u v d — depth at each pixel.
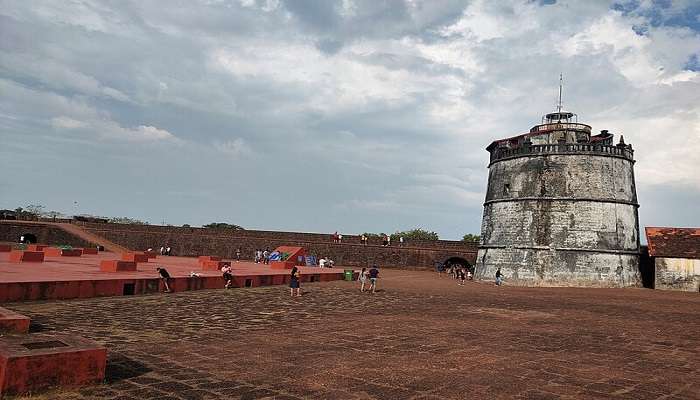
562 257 32.78
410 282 30.89
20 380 5.23
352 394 6.17
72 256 31.73
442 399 6.06
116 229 50.97
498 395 6.31
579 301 21.50
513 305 18.78
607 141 34.03
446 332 11.51
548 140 35.84
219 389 6.16
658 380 7.40
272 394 6.05
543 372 7.68
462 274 31.94
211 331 10.66
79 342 6.12
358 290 23.55
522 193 34.91
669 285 31.36
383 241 48.28
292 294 20.19
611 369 8.05
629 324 14.08
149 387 6.09
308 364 7.75
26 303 13.73
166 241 50.09
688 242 32.25
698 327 13.80
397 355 8.64
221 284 21.61
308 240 48.69
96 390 5.80
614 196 33.38
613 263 32.41
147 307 14.22
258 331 10.91
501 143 38.94
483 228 39.25
